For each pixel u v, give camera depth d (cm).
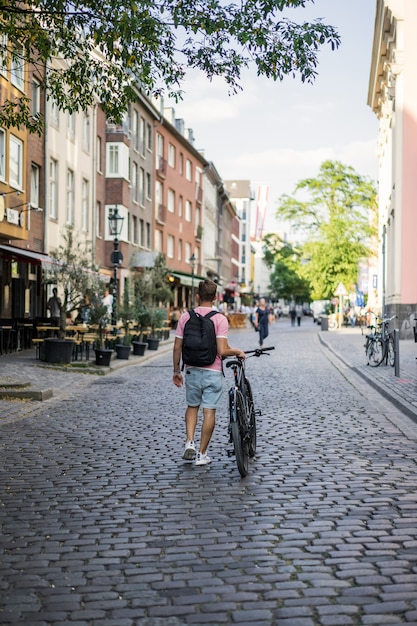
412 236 3397
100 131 3928
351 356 2417
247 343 3425
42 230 2942
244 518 584
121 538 537
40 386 1508
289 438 939
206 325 759
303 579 448
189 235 6344
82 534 549
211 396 773
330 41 1013
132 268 4356
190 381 775
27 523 579
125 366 2138
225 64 1066
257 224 10294
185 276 5341
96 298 2045
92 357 2233
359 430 1002
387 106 4234
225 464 790
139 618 400
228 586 440
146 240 4941
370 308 5144
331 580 445
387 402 1303
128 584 447
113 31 1014
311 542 520
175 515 595
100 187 3941
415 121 3391
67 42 1145
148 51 1073
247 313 6806
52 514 604
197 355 755
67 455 844
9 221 2359
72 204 3416
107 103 1192
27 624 395
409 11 3372
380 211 4906
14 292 2752
